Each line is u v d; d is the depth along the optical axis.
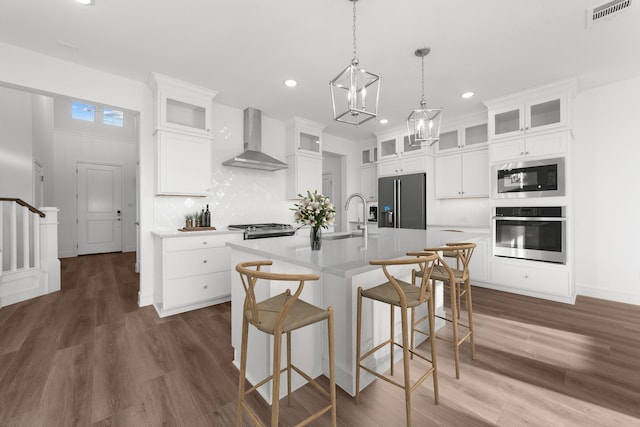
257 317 1.26
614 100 3.32
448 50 2.60
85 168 6.82
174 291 2.99
